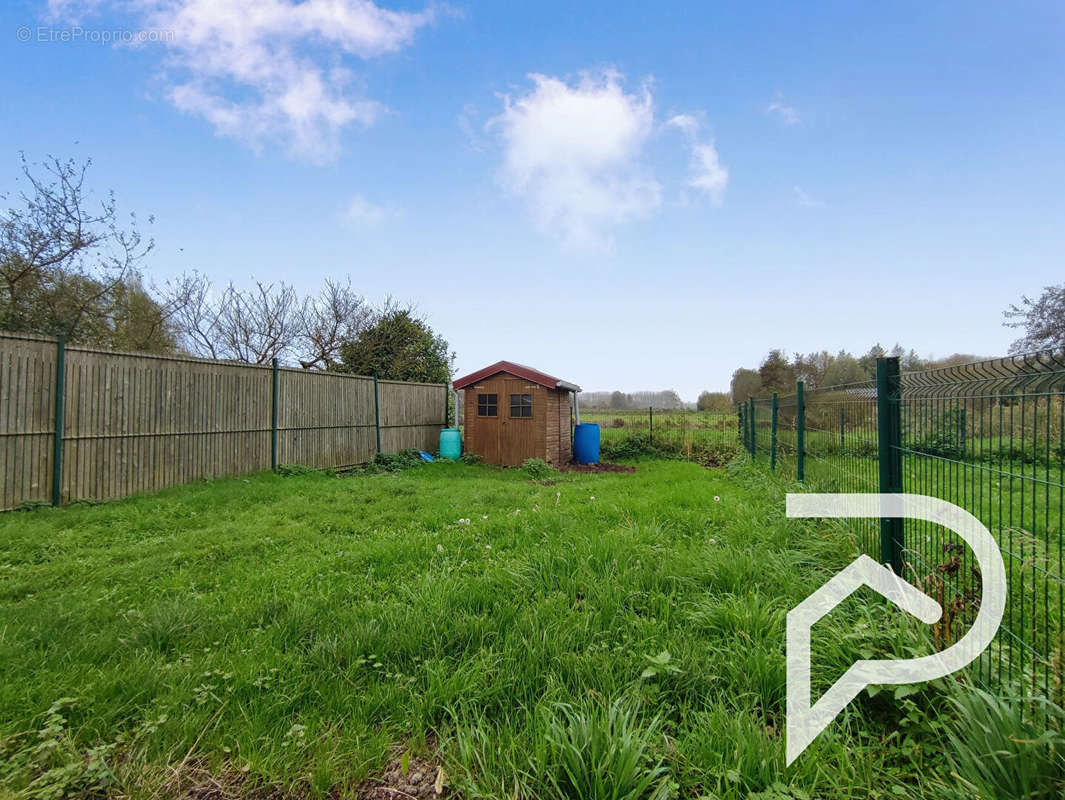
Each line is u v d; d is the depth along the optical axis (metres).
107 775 1.67
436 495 7.09
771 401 8.00
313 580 3.57
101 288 11.27
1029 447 1.89
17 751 1.79
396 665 2.34
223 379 8.23
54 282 10.52
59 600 3.16
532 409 12.11
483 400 12.53
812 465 5.46
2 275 9.73
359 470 10.73
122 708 2.01
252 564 4.02
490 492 7.18
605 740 1.66
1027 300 17.06
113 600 3.23
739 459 11.13
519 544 4.25
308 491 7.34
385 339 17.39
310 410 9.88
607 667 2.17
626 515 5.13
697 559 3.47
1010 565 2.11
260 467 8.84
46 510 5.63
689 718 1.94
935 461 2.57
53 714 1.95
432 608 2.80
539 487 8.08
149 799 1.62
